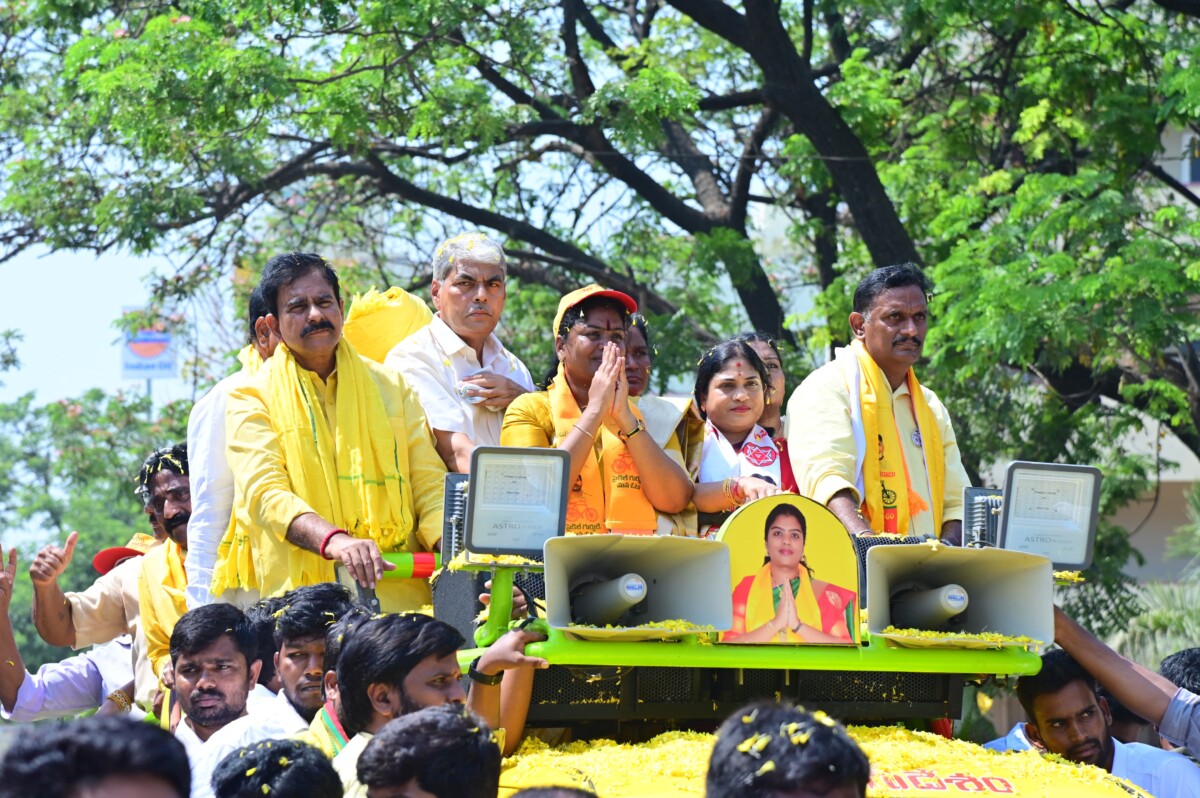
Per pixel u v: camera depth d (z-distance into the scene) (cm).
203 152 1484
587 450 556
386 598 588
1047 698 559
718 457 611
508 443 587
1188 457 2422
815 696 481
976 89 1645
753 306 1664
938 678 493
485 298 680
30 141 1631
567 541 439
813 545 471
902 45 1575
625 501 566
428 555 576
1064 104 1463
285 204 1828
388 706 439
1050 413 1559
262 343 628
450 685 442
